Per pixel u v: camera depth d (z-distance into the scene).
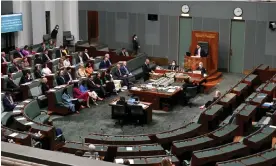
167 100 17.25
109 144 11.49
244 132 13.27
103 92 18.36
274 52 22.56
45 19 25.58
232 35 23.19
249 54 23.06
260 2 22.22
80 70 19.75
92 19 26.66
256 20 22.52
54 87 17.41
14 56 21.39
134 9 25.25
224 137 11.69
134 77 21.00
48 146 12.48
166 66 24.84
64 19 26.73
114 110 15.70
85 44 25.86
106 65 21.05
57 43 26.69
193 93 17.72
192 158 9.80
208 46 21.98
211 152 9.92
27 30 24.94
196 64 21.45
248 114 13.23
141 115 15.55
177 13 24.09
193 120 16.19
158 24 24.77
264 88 16.53
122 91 19.59
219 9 23.06
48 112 16.56
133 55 24.38
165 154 10.49
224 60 23.53
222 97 15.77
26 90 16.94
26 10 24.69
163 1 24.30
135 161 9.33
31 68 18.75
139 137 11.84
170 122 16.00
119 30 26.03
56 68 20.30
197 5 23.53
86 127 15.34
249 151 10.91
